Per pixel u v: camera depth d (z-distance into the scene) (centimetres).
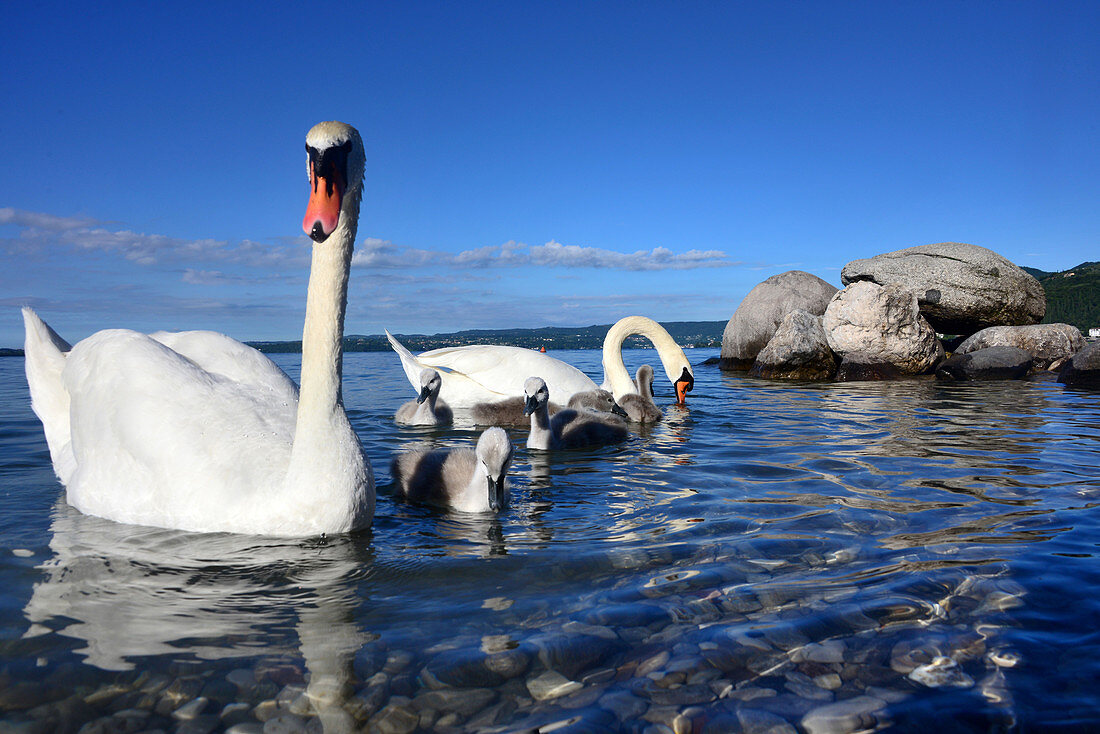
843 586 72
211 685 53
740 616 65
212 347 115
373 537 92
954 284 437
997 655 57
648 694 52
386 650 59
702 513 102
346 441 92
